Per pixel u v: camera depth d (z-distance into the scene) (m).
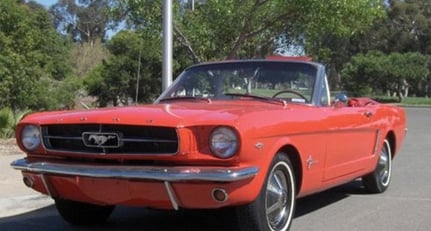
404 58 59.97
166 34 11.10
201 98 6.94
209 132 5.31
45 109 21.95
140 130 5.45
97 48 51.69
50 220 7.31
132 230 6.76
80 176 5.56
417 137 19.72
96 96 35.75
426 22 69.38
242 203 5.45
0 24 20.56
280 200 5.98
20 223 7.13
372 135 8.20
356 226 6.94
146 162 5.47
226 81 7.17
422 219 7.32
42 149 5.90
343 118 7.16
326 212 7.69
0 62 19.25
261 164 5.52
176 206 5.41
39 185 5.96
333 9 13.83
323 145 6.70
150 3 14.24
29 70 20.36
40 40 22.41
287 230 6.10
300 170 6.30
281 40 15.58
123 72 33.84
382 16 15.55
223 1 14.14
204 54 14.77
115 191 5.52
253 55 15.83
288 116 6.05
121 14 14.62
